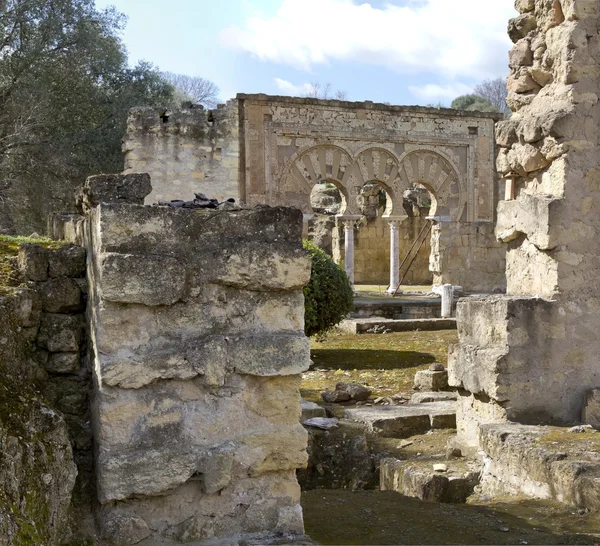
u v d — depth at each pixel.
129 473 3.79
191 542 3.88
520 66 7.73
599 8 7.06
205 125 21.41
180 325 3.99
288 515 4.10
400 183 23.73
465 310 7.56
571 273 7.02
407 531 4.96
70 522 3.81
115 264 3.82
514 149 7.61
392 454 8.14
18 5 24.25
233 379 4.04
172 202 4.68
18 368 3.96
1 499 3.19
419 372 11.56
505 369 6.84
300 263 4.16
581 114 7.00
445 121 24.05
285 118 22.16
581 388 7.02
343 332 18.20
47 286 4.34
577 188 7.01
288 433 4.12
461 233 24.38
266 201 21.94
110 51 27.44
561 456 5.71
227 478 3.96
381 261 32.31
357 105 22.83
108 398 3.81
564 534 4.88
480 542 4.76
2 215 24.03
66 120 25.69
